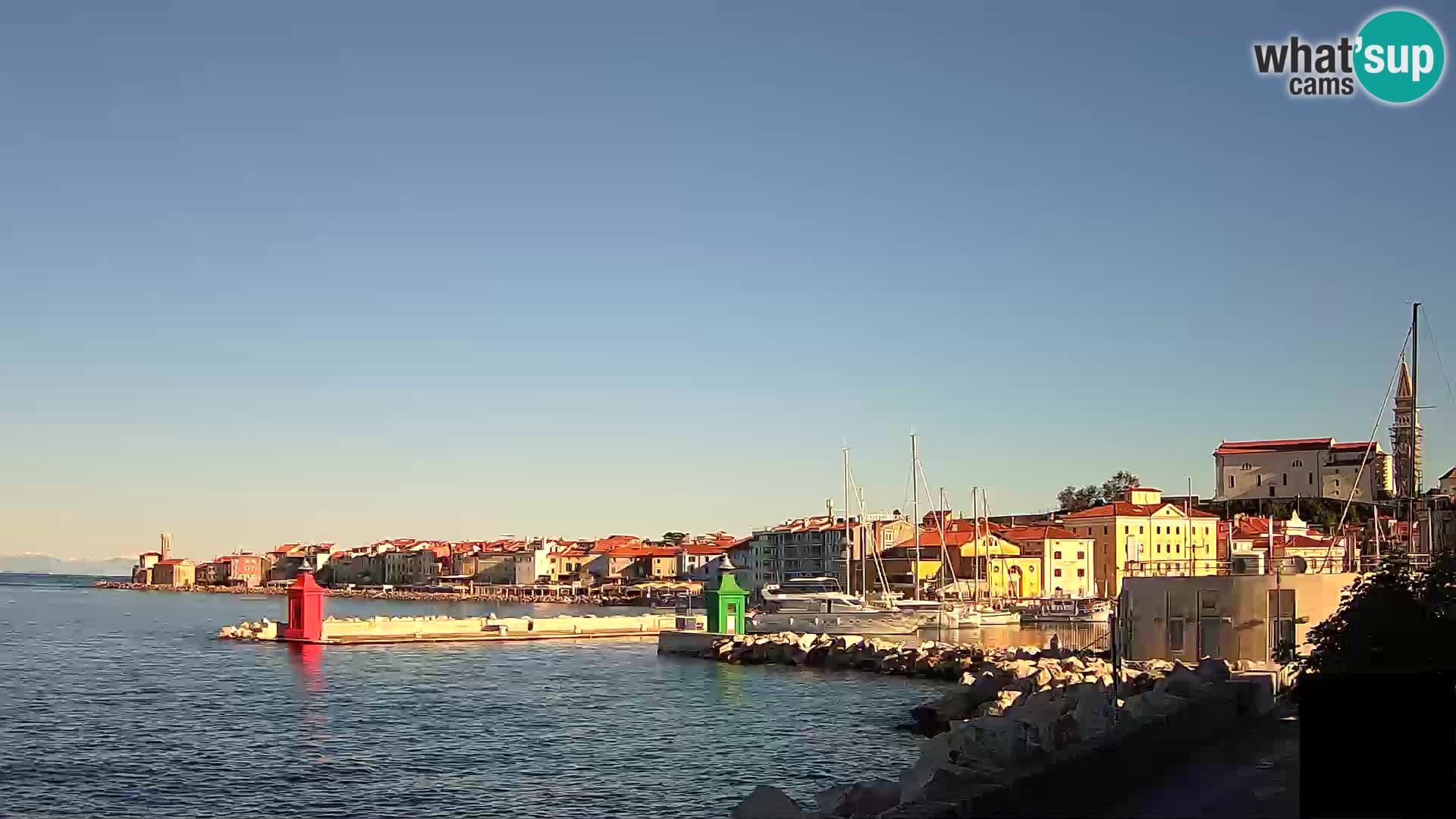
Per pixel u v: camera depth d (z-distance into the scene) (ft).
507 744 194.70
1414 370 214.28
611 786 161.27
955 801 82.69
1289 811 94.89
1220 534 599.98
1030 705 135.33
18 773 169.17
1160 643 203.92
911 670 306.14
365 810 147.74
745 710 236.43
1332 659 103.30
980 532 630.33
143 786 161.27
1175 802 98.84
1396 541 181.16
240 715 225.97
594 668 326.85
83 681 285.64
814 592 516.73
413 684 281.54
